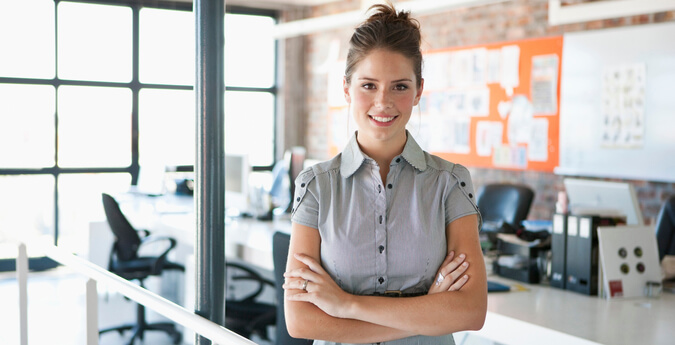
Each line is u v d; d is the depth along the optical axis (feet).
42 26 24.11
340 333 5.07
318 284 5.03
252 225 16.53
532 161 20.33
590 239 9.46
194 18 6.25
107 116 25.30
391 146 5.18
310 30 20.35
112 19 25.18
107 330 16.38
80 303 20.12
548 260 10.36
